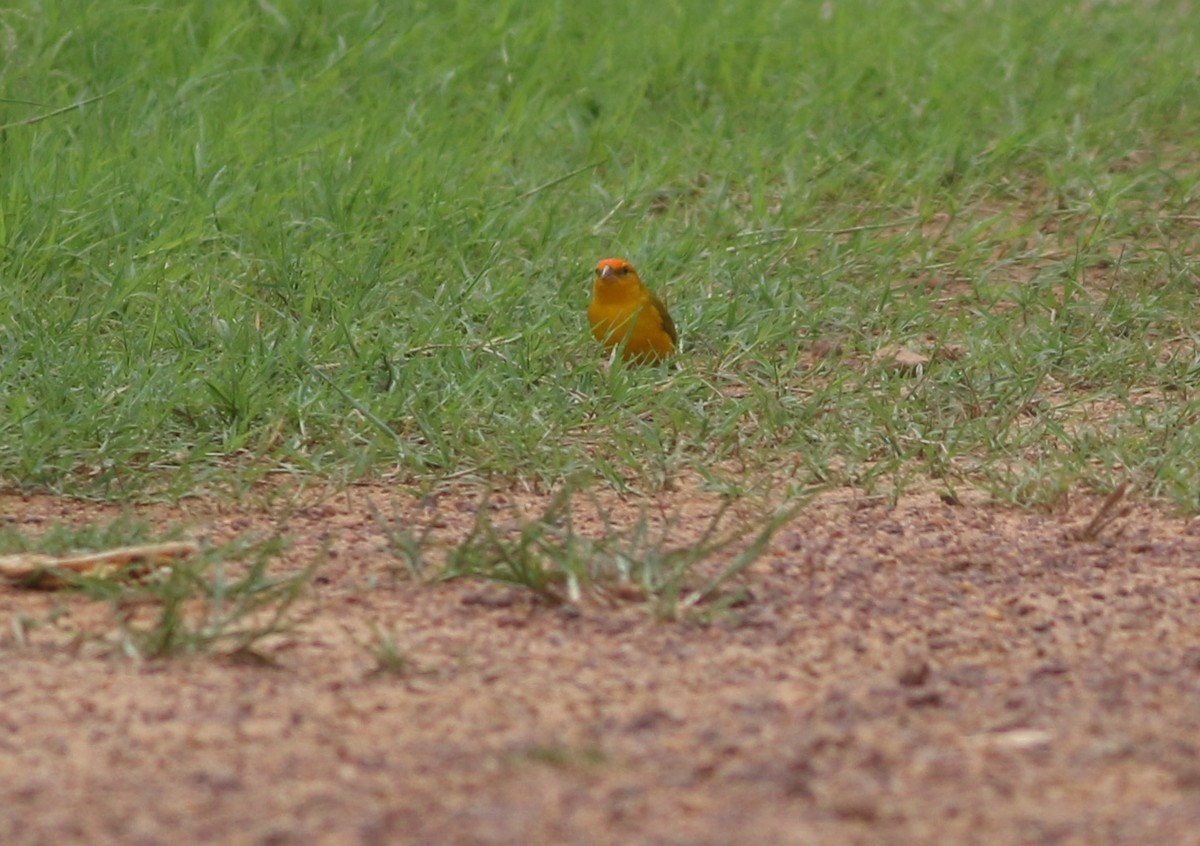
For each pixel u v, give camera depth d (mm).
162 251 13328
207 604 7914
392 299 13148
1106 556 9078
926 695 6797
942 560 8977
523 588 8156
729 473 10578
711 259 14508
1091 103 18656
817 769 6020
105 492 9906
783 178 16547
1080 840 5410
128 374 11289
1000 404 11789
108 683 6863
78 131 15531
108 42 17094
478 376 11516
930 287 14727
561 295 13664
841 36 19797
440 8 19484
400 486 10211
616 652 7398
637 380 12062
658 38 19328
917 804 5695
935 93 18422
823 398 11633
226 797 5715
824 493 10180
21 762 6039
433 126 16422
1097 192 15984
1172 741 6352
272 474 10359
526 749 6145
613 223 15305
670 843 5332
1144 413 11633
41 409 10625
